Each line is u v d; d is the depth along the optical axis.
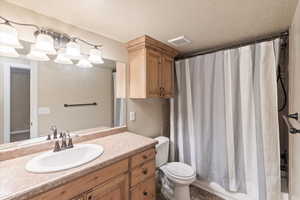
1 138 1.17
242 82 1.74
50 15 1.32
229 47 2.03
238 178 1.79
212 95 1.98
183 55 2.46
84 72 1.65
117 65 1.90
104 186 1.12
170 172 1.82
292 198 1.25
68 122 1.53
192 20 1.40
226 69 1.86
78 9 1.23
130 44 1.91
